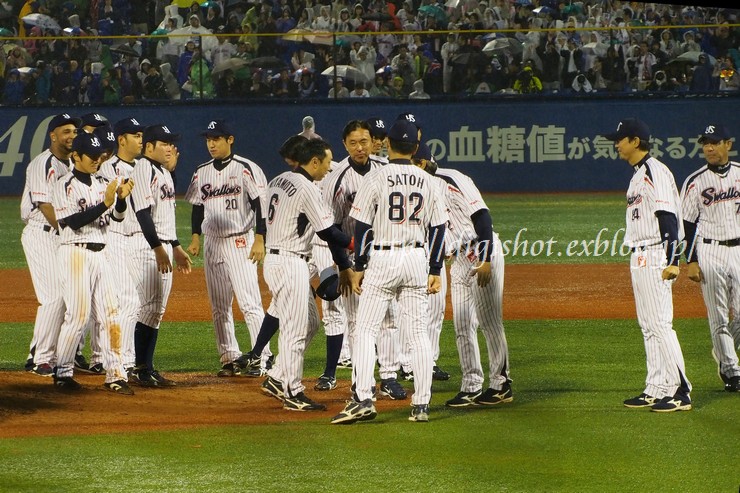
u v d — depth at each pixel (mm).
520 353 36344
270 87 91625
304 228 27234
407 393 30359
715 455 22188
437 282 26016
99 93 90812
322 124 91125
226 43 92250
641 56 90500
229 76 91250
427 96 92000
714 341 29672
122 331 31188
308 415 26891
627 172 90688
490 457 22125
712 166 29422
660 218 26078
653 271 26688
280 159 91250
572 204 82812
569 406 27672
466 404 27891
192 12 97375
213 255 33188
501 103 91438
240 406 28266
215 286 33219
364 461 21766
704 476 20562
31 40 91188
